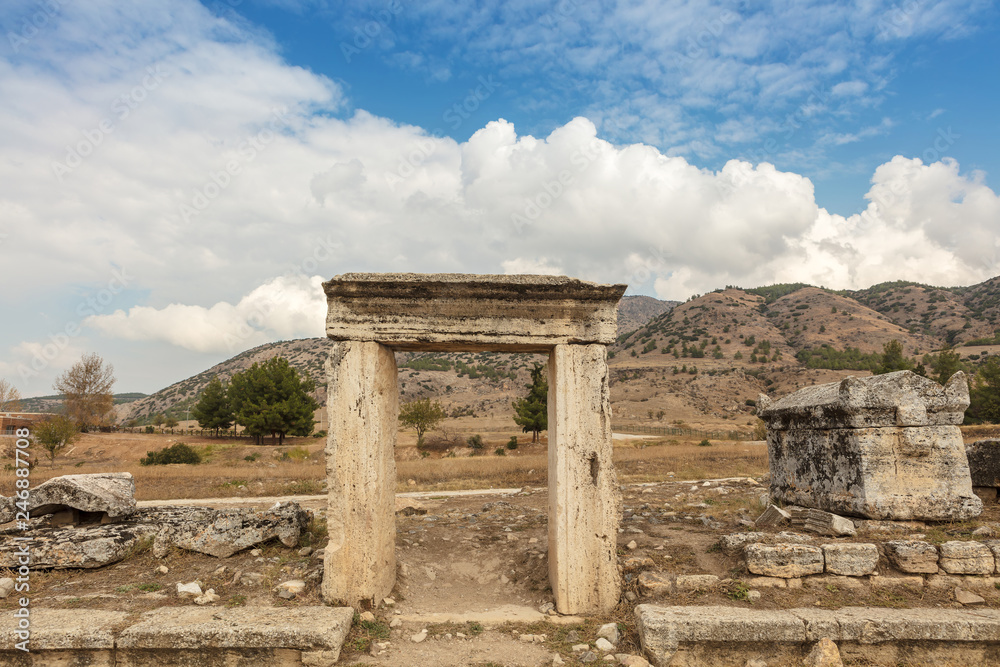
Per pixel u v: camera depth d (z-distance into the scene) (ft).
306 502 51.57
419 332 19.57
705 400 296.10
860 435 22.61
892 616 16.76
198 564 22.08
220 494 59.77
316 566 21.08
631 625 17.99
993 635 16.15
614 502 19.49
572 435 19.54
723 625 16.38
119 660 16.25
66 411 141.28
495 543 25.61
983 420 118.52
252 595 19.38
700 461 71.97
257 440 146.51
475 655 16.83
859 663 16.15
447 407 305.73
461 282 19.16
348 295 19.49
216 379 166.81
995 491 26.99
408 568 22.67
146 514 26.12
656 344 445.37
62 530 22.75
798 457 27.07
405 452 121.29
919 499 21.91
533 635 17.88
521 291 19.49
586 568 19.16
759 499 29.84
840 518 21.59
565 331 19.86
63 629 16.29
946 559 18.97
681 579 19.26
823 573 19.10
